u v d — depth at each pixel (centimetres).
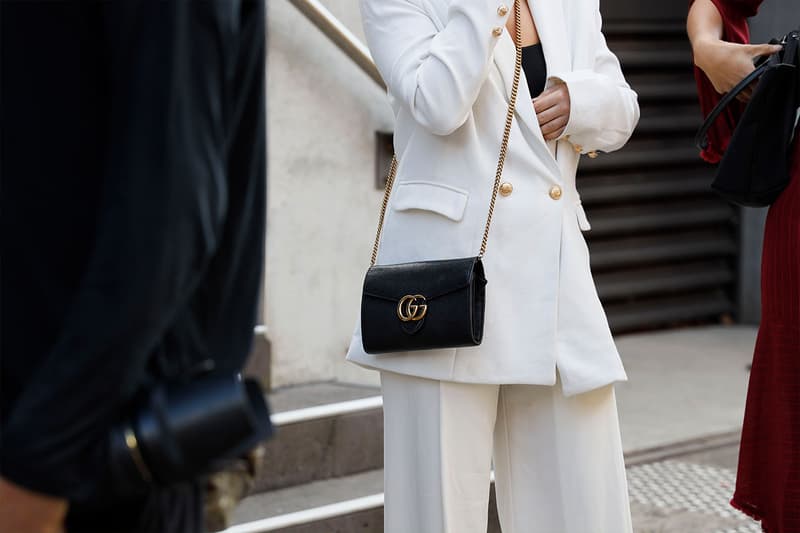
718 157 428
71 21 162
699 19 421
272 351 500
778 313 385
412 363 327
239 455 177
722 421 664
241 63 181
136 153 153
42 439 154
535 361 324
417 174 332
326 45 505
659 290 898
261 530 409
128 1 155
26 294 168
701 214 914
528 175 330
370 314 324
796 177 381
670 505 529
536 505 341
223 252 186
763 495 396
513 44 334
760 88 379
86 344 152
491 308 325
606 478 338
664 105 892
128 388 157
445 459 328
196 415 169
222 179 164
